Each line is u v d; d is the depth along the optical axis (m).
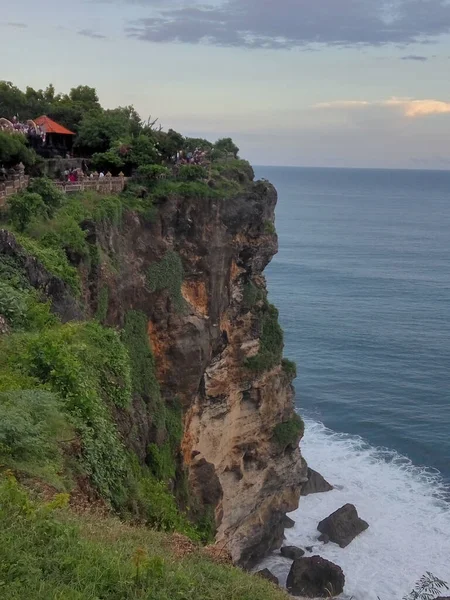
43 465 14.91
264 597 12.77
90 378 20.27
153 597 10.89
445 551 45.62
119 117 46.22
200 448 40.97
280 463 46.97
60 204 29.89
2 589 9.80
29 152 34.84
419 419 63.78
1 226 25.55
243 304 43.03
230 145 51.22
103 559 11.48
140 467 23.02
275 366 45.72
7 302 20.64
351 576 42.66
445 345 85.00
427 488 53.50
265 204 44.06
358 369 76.25
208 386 40.88
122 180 37.12
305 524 49.09
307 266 138.88
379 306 105.44
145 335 35.44
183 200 37.62
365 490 53.19
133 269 34.84
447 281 125.50
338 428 62.94
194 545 15.28
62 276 25.59
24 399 16.17
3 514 11.61
